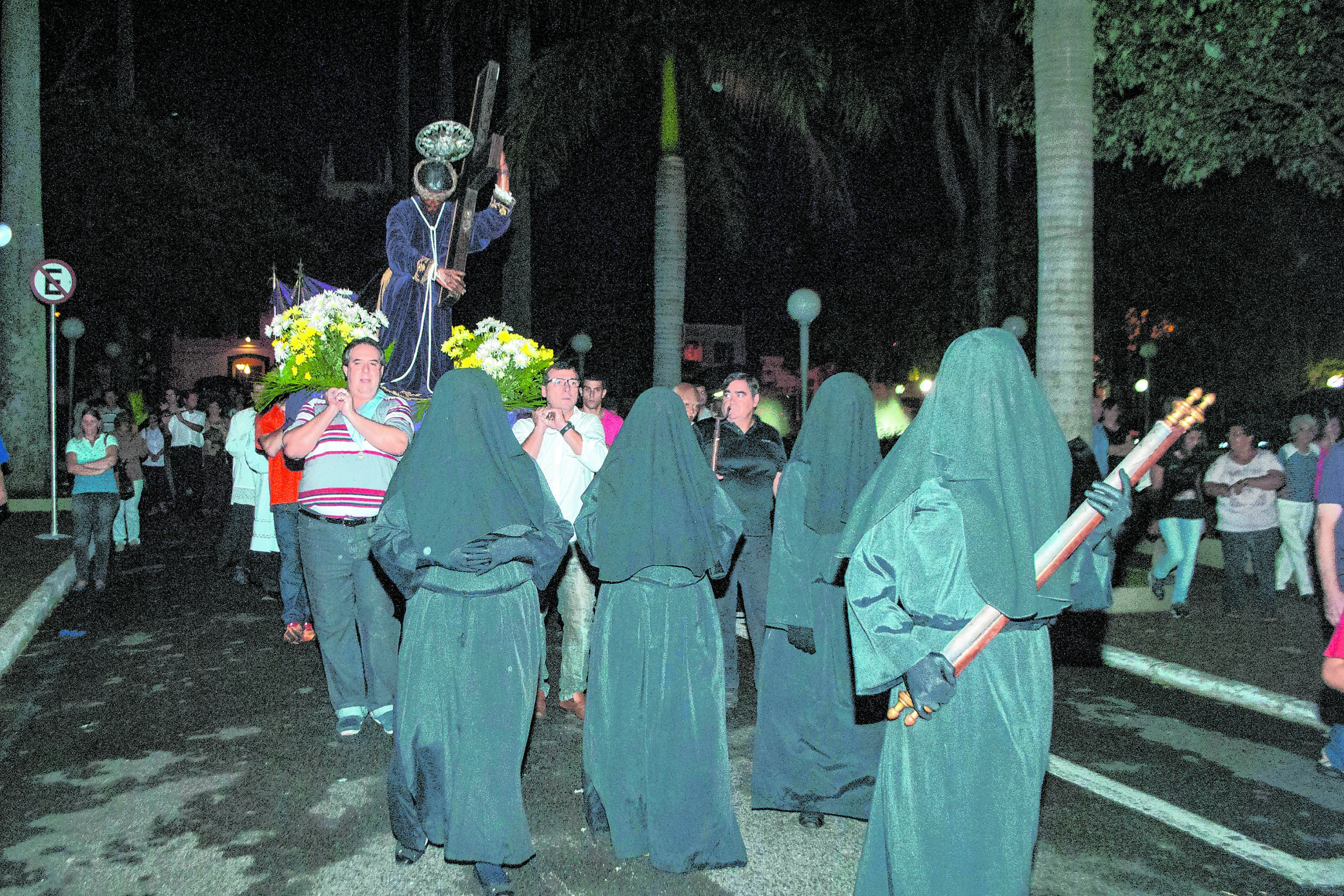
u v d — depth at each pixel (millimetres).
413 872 4316
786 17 15555
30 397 16328
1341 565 5551
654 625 4316
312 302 6418
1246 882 4227
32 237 16250
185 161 27016
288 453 5887
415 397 7434
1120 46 10523
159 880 4238
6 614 8570
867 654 3139
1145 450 3162
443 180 7461
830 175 18047
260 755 5711
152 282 26406
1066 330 9203
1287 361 22703
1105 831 4703
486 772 4031
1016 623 3145
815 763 4711
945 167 25172
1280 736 6059
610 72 15891
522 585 4227
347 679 6039
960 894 3049
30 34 16062
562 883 4223
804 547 4621
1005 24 22031
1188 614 9117
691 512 4340
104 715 6441
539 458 6281
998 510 3035
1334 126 10836
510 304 20406
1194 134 10977
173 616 9344
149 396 37000
